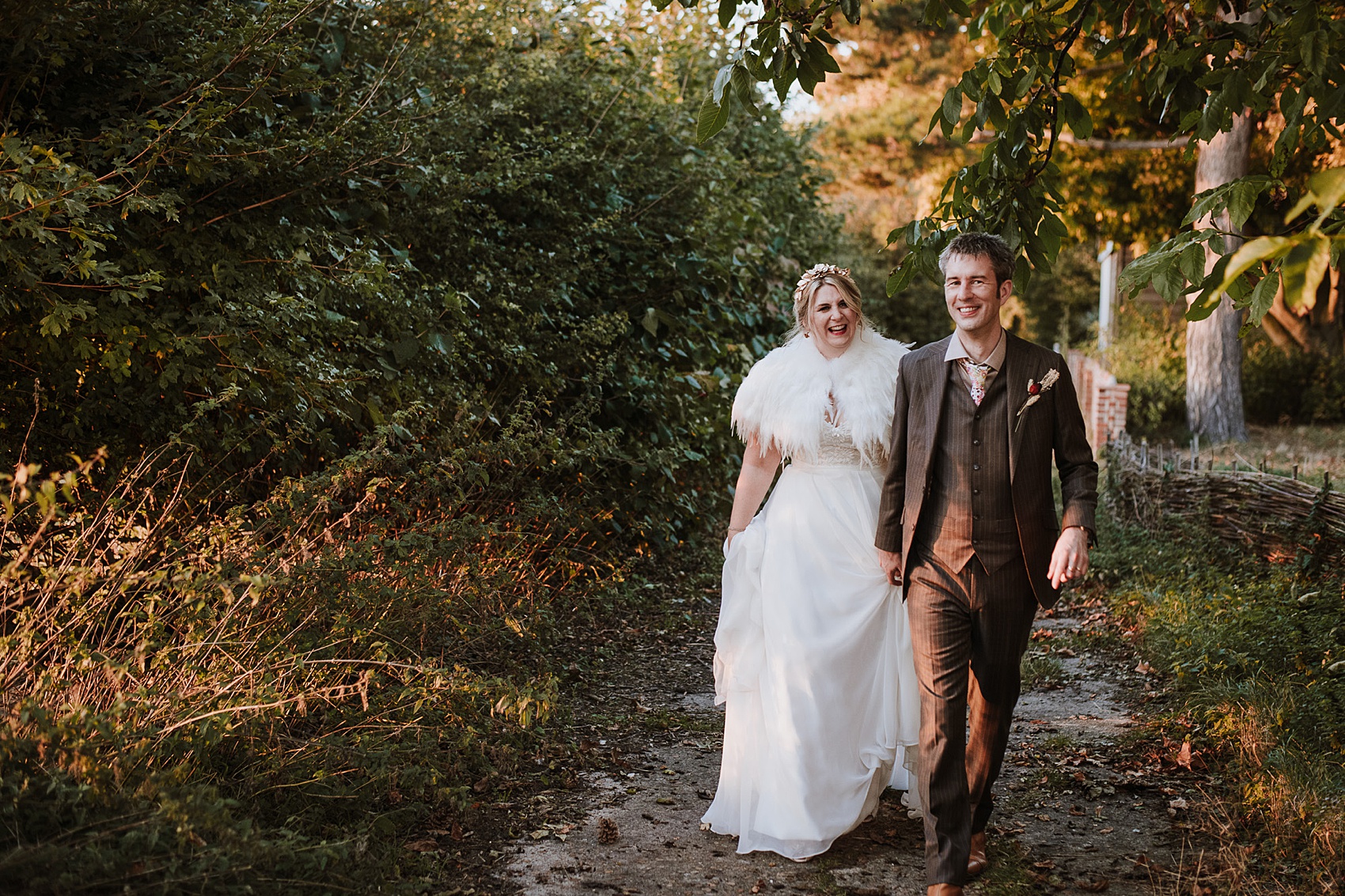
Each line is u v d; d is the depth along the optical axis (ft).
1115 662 18.04
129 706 9.55
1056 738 14.06
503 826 11.18
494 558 17.43
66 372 13.30
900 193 83.15
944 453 10.00
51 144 13.60
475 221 21.79
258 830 8.79
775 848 10.71
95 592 11.32
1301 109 10.00
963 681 9.81
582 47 26.43
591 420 23.88
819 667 10.79
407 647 13.35
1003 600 9.82
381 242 18.39
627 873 10.24
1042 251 13.61
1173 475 26.11
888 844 11.00
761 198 33.94
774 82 11.38
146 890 7.70
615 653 18.06
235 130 15.85
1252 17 14.46
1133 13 13.66
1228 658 15.53
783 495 11.53
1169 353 63.36
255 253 15.24
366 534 14.19
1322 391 60.85
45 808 8.08
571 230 23.29
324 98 18.13
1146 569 23.53
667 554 25.16
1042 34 13.47
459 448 17.84
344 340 16.49
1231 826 11.02
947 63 70.49
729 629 11.53
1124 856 10.69
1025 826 11.49
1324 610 16.57
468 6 21.85
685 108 29.07
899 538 10.43
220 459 14.57
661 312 24.94
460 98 18.57
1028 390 9.75
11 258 11.64
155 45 14.93
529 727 13.29
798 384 11.48
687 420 25.62
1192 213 9.93
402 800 11.00
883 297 67.87
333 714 11.71
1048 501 9.86
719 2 11.28
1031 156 13.47
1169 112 12.72
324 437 15.15
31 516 12.61
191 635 10.69
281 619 11.69
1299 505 20.70
